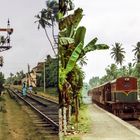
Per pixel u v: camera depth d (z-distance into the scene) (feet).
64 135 60.85
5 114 93.45
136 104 120.37
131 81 122.01
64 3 61.52
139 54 458.91
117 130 68.64
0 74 186.39
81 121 82.79
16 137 55.06
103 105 158.51
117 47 490.08
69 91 62.85
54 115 98.32
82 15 61.98
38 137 55.67
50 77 276.82
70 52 61.77
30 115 96.84
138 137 58.85
